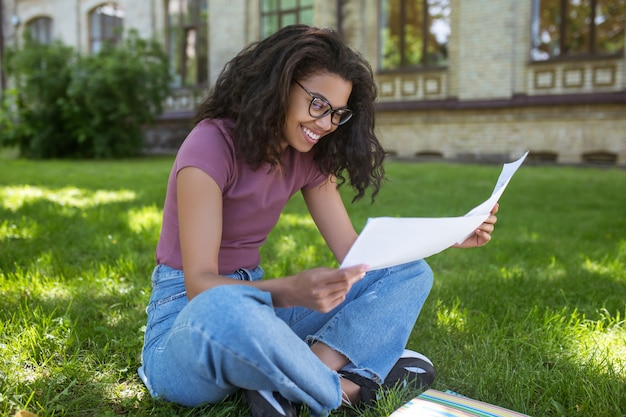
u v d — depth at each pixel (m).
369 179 1.92
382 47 13.05
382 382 1.82
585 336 2.48
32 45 13.88
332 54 1.63
